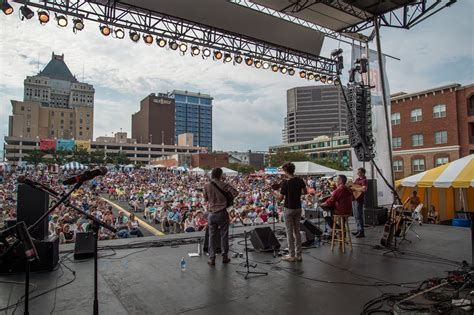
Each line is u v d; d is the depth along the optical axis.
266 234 5.96
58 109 121.62
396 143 38.41
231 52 9.06
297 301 3.49
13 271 4.38
